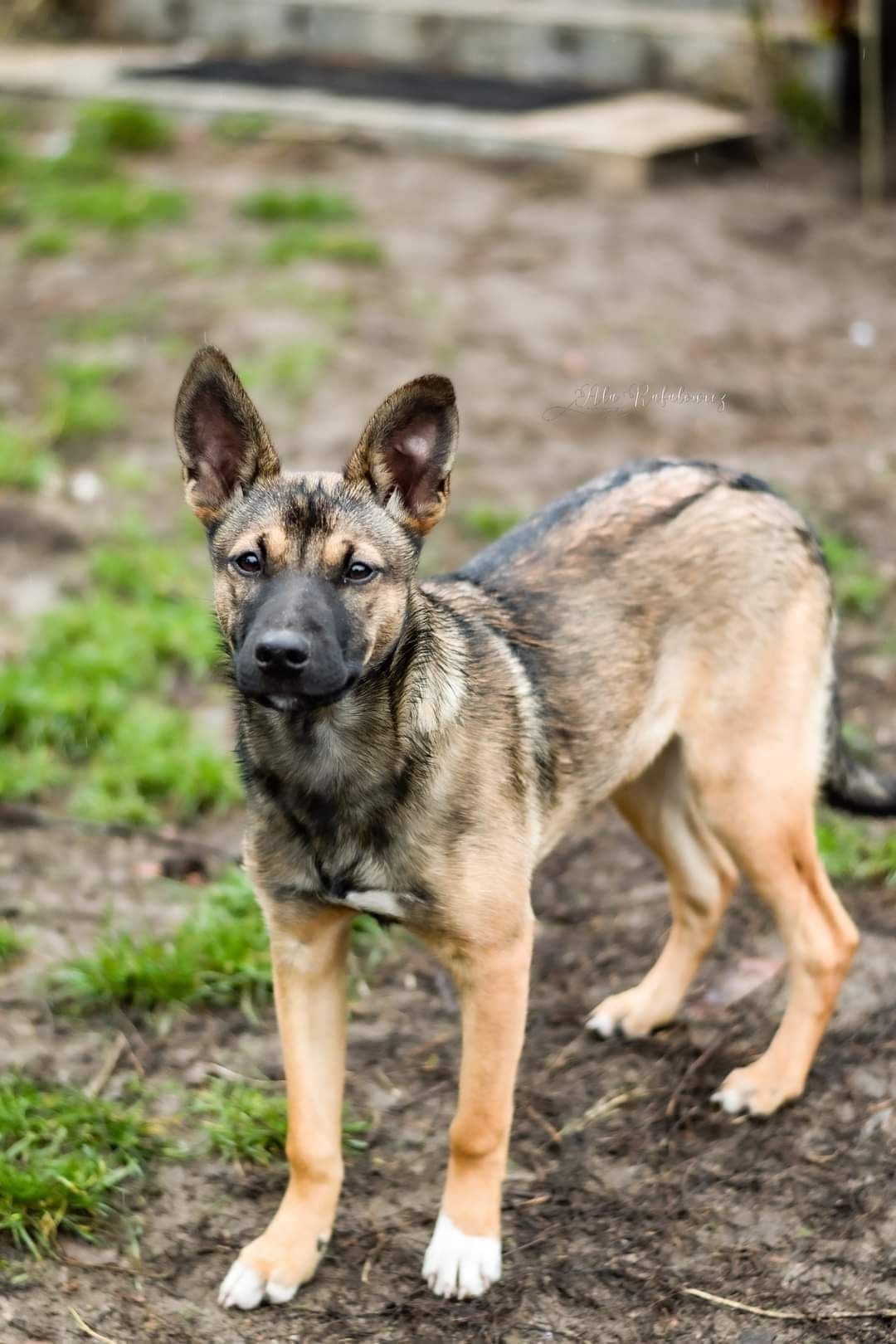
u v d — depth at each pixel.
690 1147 5.38
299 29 18.78
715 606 5.41
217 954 6.18
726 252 13.73
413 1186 5.23
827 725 5.59
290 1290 4.77
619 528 5.44
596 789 5.35
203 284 13.01
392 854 4.67
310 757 4.63
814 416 11.06
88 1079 5.68
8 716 7.79
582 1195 5.18
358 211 14.54
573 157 15.22
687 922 5.96
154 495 10.12
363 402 11.07
